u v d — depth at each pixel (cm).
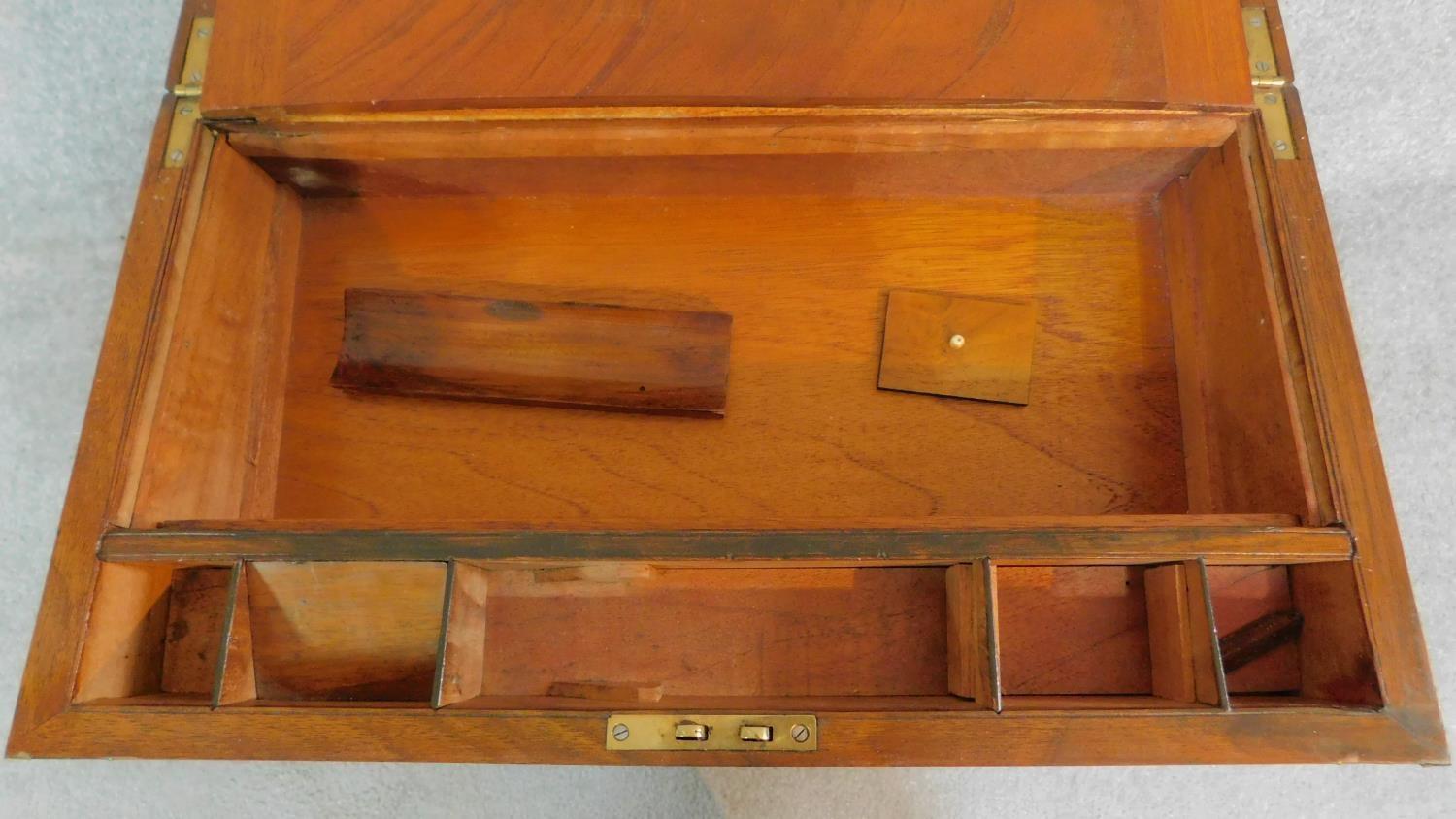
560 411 92
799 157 88
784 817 109
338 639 73
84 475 71
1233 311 83
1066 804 110
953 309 94
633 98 82
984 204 98
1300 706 66
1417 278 117
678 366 91
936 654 77
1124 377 93
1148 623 77
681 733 67
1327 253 77
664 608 78
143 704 67
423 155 87
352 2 84
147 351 75
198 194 82
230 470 86
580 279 97
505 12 83
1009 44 83
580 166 90
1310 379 73
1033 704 68
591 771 110
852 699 75
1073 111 83
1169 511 89
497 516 89
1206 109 82
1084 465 91
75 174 117
